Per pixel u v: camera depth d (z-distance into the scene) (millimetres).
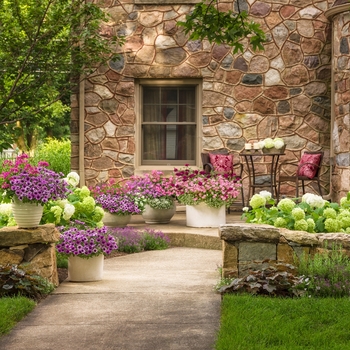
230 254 6621
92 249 6789
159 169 12984
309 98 12680
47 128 27094
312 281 6004
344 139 11812
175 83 12922
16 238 6465
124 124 12828
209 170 12117
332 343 4516
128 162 12836
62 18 11820
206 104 12750
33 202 6516
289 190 12734
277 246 6699
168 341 4703
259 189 12758
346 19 11750
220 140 12750
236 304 5445
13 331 5039
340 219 7695
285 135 12711
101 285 6680
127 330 4996
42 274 6535
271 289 5852
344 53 11797
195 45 12719
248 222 8078
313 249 6738
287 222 7535
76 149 12867
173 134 13086
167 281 6848
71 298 6086
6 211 7758
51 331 5020
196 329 4984
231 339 4535
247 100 12711
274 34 12672
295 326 4848
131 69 12773
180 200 10516
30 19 11852
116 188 10836
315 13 12664
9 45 11945
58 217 7562
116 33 12773
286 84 12688
